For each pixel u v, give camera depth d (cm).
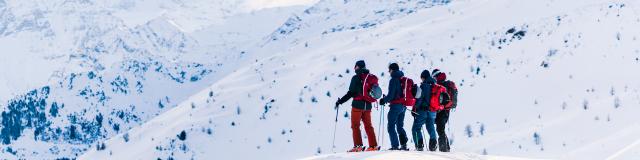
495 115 7281
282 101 9806
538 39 9100
